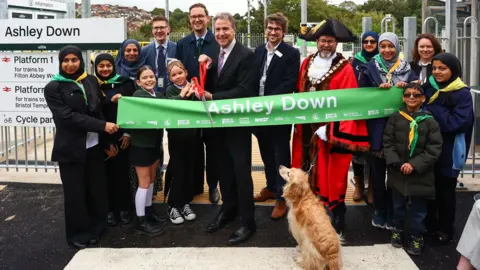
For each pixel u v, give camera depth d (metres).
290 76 4.71
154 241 4.62
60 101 4.17
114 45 5.90
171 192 5.05
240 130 4.52
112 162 4.90
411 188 4.12
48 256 4.34
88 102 4.31
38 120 6.36
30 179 6.69
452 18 5.89
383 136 4.31
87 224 4.52
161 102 4.43
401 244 4.40
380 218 4.85
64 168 4.33
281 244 4.51
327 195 4.48
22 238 4.75
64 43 5.99
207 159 5.54
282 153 4.88
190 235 4.76
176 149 4.85
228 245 4.50
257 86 4.91
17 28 6.04
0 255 4.37
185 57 5.24
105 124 4.28
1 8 7.14
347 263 4.09
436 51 4.69
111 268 4.04
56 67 6.15
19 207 5.64
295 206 3.85
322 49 4.43
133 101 4.42
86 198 4.66
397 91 4.36
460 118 4.09
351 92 4.37
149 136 4.55
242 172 4.54
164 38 5.71
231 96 4.45
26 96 6.29
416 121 4.07
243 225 4.59
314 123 4.56
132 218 5.12
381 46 4.50
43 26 5.98
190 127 4.46
